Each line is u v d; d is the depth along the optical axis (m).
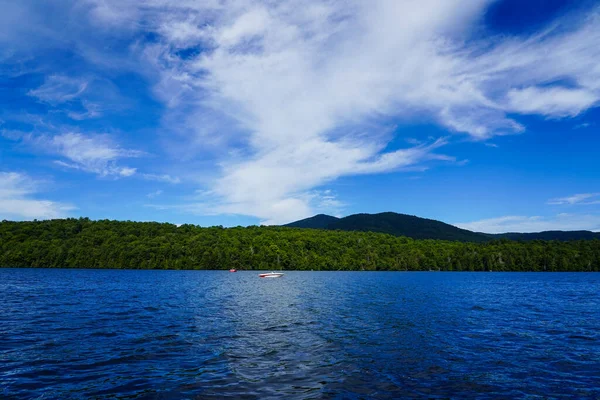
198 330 25.09
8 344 20.47
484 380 15.25
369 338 23.16
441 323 29.19
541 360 18.31
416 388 14.25
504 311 36.94
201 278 101.50
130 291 56.94
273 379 15.05
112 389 13.75
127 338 22.27
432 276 138.25
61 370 15.98
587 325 28.61
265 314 33.25
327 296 52.09
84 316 30.72
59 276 99.19
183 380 14.78
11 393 13.26
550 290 69.00
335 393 13.58
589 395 13.71
